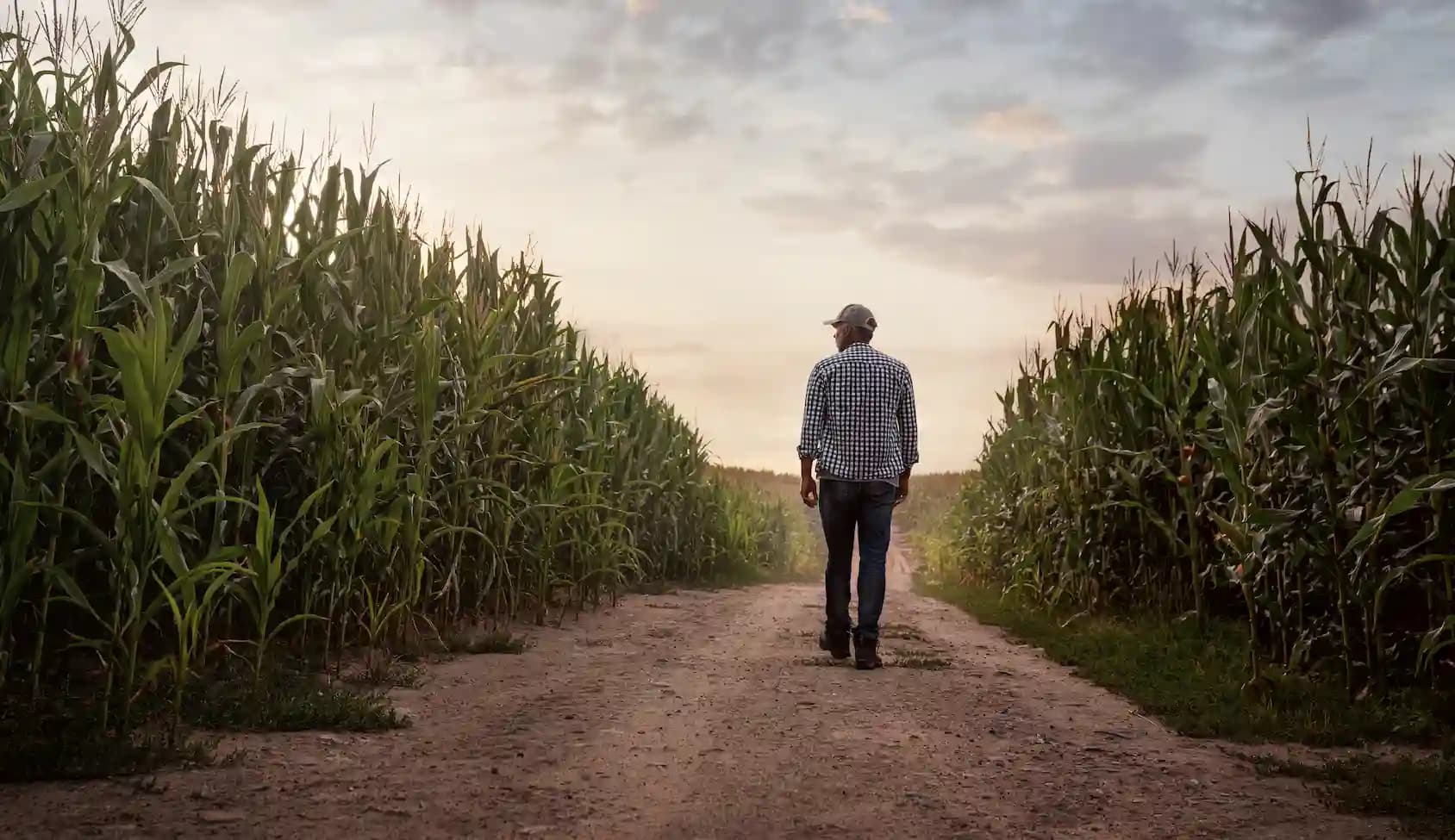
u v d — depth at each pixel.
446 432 6.30
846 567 6.15
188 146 5.25
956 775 3.24
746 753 3.54
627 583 12.21
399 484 5.88
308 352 5.39
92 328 3.35
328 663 5.05
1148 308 7.99
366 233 6.05
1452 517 4.41
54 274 3.67
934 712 4.39
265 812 2.63
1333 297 5.02
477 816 2.69
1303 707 4.29
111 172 4.21
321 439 4.96
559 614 8.45
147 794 2.75
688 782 3.12
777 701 4.60
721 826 2.65
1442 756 3.46
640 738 3.75
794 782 3.13
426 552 6.47
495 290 7.95
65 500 3.86
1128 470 7.79
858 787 3.08
